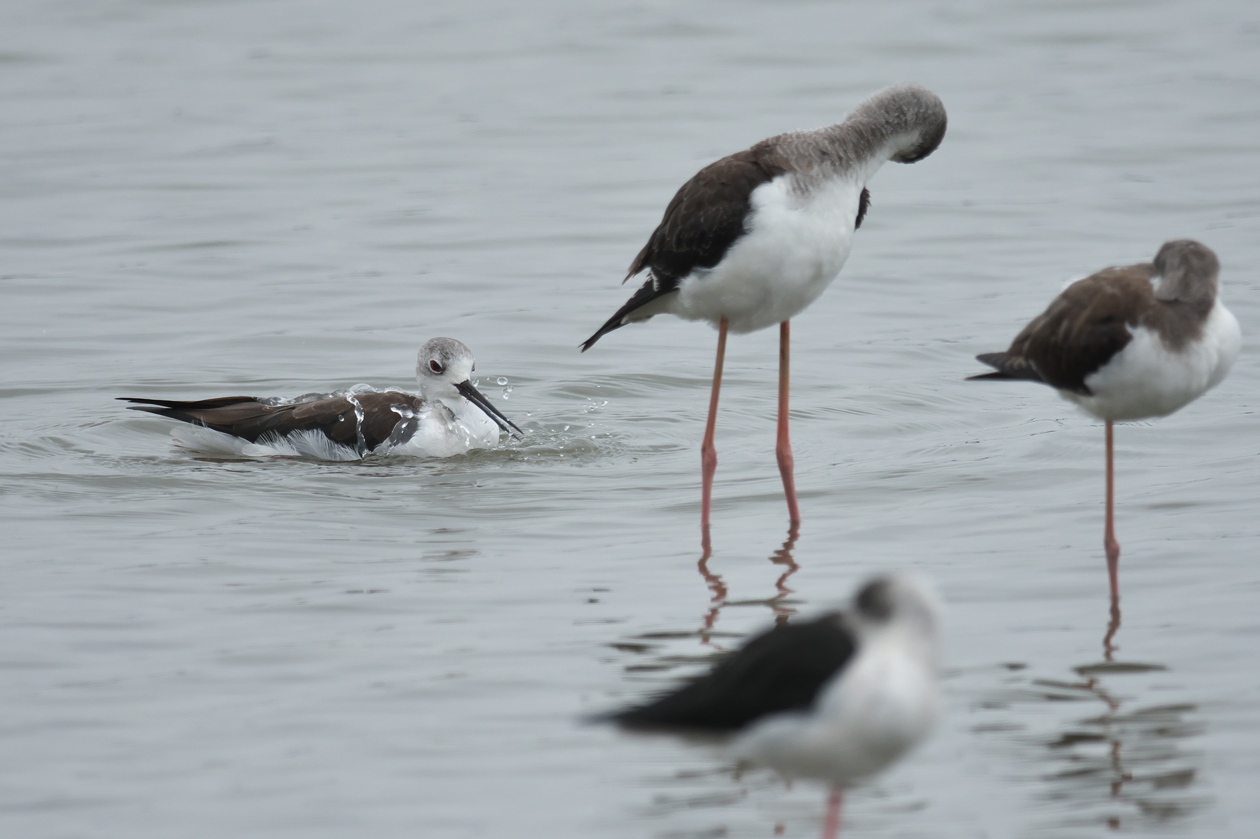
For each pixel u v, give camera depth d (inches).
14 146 1141.1
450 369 661.3
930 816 321.4
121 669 402.3
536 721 368.8
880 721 256.4
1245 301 812.6
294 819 323.3
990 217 992.2
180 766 347.6
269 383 729.0
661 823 319.9
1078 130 1168.2
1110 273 419.2
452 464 622.5
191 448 650.8
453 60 1382.9
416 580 470.6
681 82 1298.0
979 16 1483.8
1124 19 1467.8
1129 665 395.9
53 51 1409.9
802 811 324.8
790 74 1307.8
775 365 754.2
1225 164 1080.8
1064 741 354.0
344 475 604.7
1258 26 1434.5
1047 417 656.4
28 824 321.1
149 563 486.3
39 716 373.1
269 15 1536.7
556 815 323.9
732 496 559.2
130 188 1053.8
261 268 903.7
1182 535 493.4
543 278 892.0
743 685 272.8
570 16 1520.7
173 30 1485.0
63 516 538.6
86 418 675.4
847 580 462.0
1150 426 630.5
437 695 383.6
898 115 502.3
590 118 1212.5
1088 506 530.6
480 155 1132.5
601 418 678.5
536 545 505.7
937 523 518.0
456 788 336.5
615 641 415.2
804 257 494.3
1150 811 322.0
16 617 437.7
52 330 796.0
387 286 877.2
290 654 411.8
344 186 1063.6
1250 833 312.5
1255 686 381.1
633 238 962.1
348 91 1298.0
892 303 850.8
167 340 786.2
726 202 490.6
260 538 513.3
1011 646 409.4
